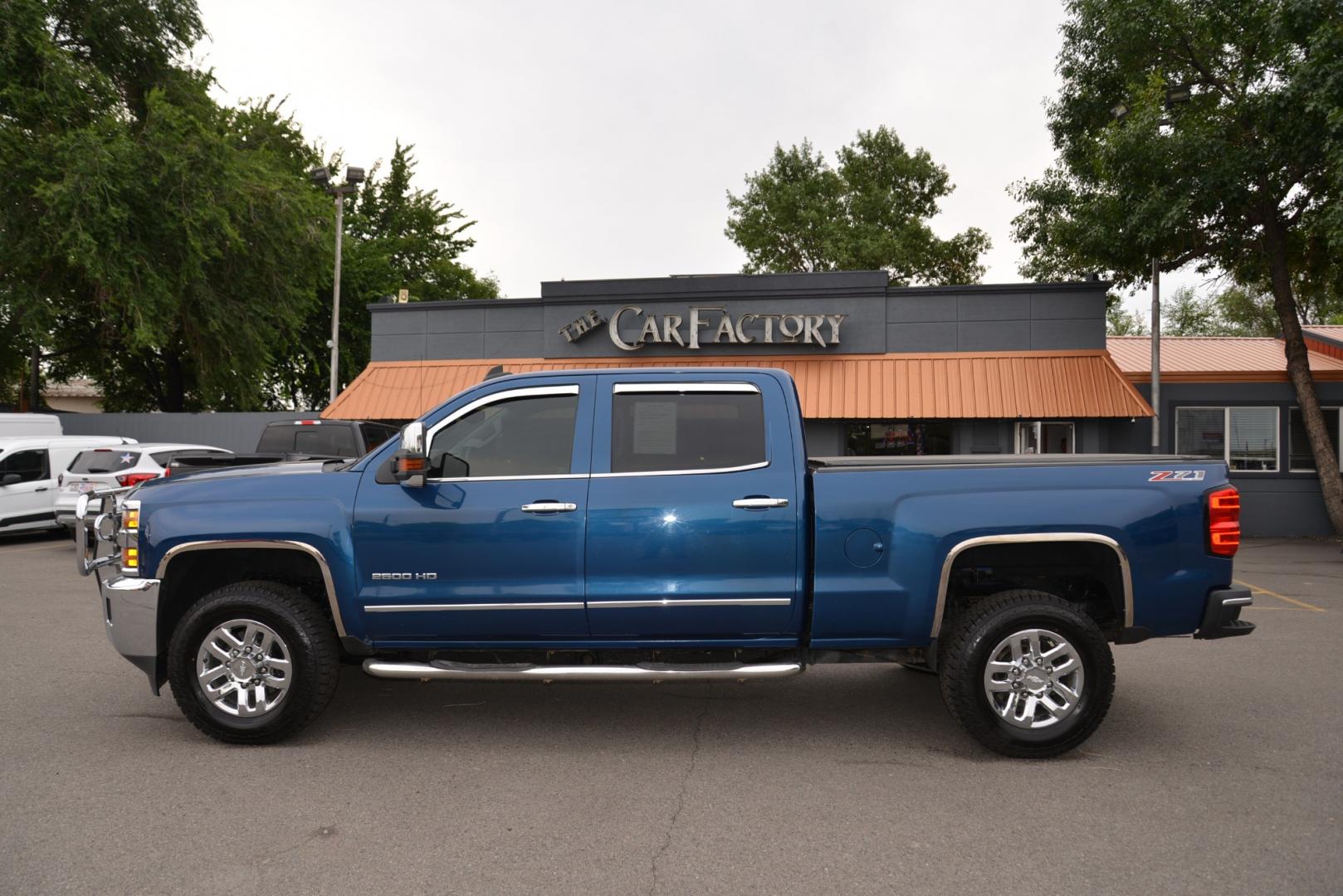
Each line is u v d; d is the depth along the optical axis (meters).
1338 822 3.67
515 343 18.80
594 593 4.57
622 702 5.64
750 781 4.21
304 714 4.64
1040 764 4.43
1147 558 4.48
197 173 20.52
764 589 4.55
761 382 4.81
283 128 33.62
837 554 4.53
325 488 4.75
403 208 39.38
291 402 35.78
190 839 3.52
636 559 4.57
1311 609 9.08
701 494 4.60
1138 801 3.93
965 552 4.62
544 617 4.59
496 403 4.85
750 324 17.48
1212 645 7.23
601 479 4.66
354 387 18.92
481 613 4.60
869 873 3.23
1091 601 4.97
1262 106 14.79
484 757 4.57
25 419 19.44
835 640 4.59
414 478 4.56
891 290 17.16
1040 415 15.90
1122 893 3.07
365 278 33.22
